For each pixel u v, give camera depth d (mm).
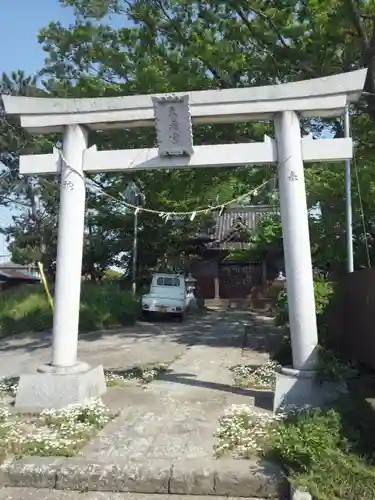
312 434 4984
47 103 7258
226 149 7004
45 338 14781
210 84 10852
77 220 7188
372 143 12867
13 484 4832
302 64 10391
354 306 9227
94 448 5289
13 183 23906
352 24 9336
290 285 6680
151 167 7160
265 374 8641
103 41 11852
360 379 7977
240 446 5129
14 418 6391
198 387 8047
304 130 14477
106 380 8453
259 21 10570
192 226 26672
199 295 28641
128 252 27906
